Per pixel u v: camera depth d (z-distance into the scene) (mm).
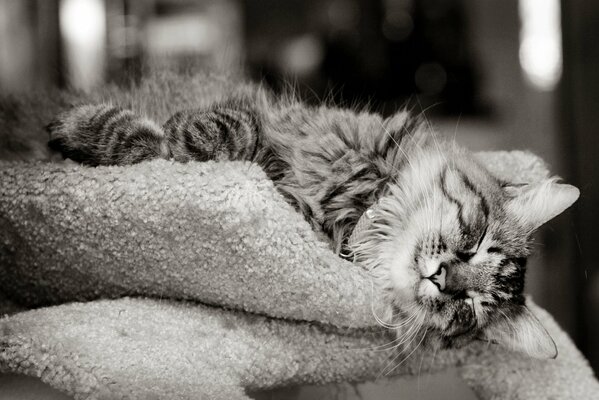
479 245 722
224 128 667
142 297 623
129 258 604
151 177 587
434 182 722
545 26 1375
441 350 690
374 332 647
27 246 620
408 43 1312
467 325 702
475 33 1432
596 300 1021
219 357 584
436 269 703
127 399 539
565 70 1096
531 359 670
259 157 691
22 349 543
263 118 712
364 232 696
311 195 690
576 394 650
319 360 623
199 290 607
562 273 1048
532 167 775
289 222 589
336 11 1323
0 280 646
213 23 1339
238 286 597
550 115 1352
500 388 670
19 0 1169
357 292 603
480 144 1387
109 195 588
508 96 1428
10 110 782
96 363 542
